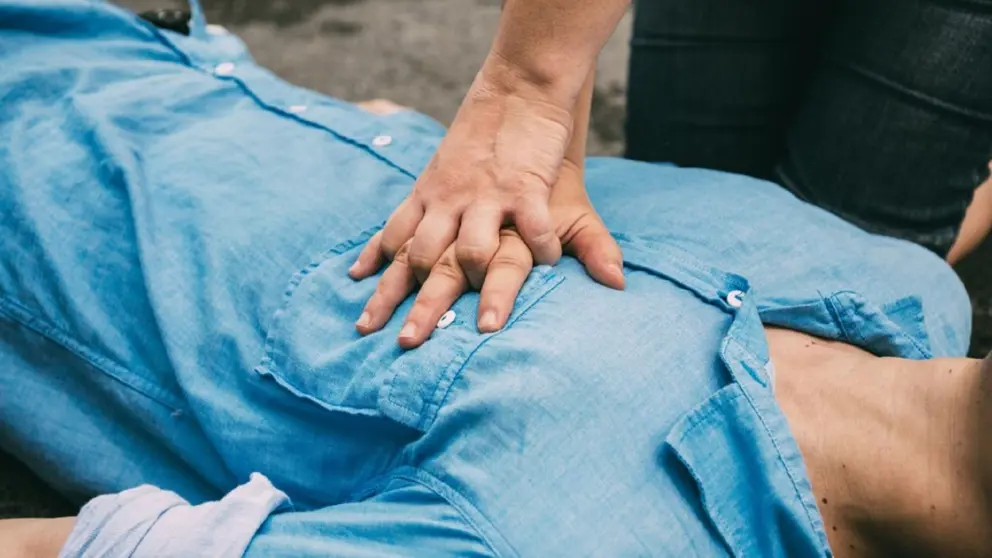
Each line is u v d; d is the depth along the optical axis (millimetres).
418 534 656
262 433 753
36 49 902
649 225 808
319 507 753
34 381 832
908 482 697
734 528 677
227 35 981
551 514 654
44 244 816
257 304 777
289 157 840
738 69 1023
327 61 1435
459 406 675
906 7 917
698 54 1028
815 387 734
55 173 833
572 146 822
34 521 752
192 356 775
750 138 1062
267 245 789
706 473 678
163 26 1057
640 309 716
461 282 743
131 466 825
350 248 792
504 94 791
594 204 837
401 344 715
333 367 735
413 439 705
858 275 796
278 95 899
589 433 671
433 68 1430
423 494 667
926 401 706
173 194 819
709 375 702
